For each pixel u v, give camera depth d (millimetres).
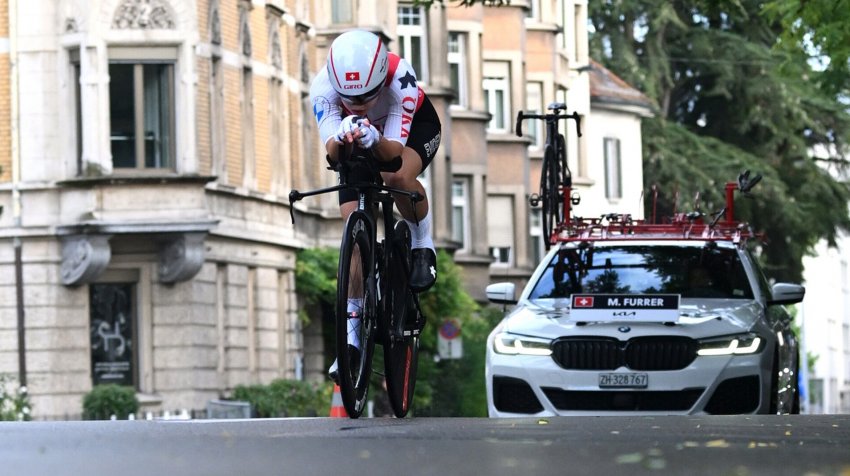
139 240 73375
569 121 128000
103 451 13219
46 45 73938
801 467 11734
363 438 14977
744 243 31844
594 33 141250
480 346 92562
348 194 19969
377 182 19828
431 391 89062
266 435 15523
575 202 43688
